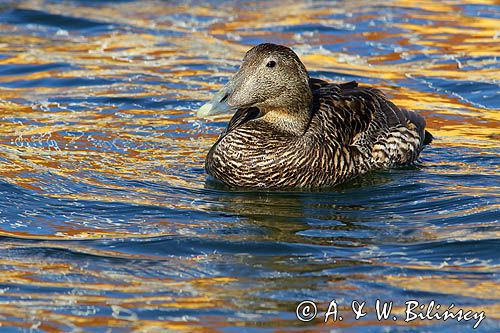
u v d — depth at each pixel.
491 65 18.56
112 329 9.15
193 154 14.47
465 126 15.72
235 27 21.06
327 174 13.02
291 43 19.83
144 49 19.66
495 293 9.89
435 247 11.05
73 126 15.49
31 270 10.44
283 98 12.78
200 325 9.22
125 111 16.28
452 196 12.73
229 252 10.95
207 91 17.27
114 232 11.55
